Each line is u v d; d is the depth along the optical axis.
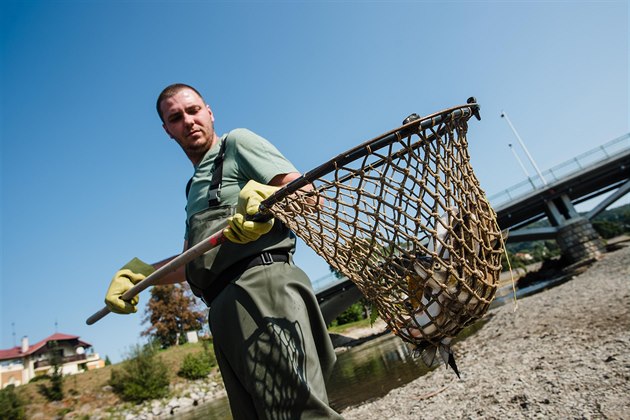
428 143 1.11
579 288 12.61
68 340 50.50
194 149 2.07
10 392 23.69
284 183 1.67
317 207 1.30
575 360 4.60
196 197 1.90
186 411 21.61
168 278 2.25
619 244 34.38
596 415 2.95
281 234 1.65
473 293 1.16
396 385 8.21
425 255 1.28
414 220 1.13
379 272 1.27
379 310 1.39
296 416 1.32
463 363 7.30
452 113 1.12
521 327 8.79
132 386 25.39
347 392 9.43
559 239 32.41
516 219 37.03
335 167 1.19
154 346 33.00
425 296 1.29
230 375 1.61
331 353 1.61
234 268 1.59
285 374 1.37
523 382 4.44
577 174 30.30
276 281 1.52
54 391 25.14
